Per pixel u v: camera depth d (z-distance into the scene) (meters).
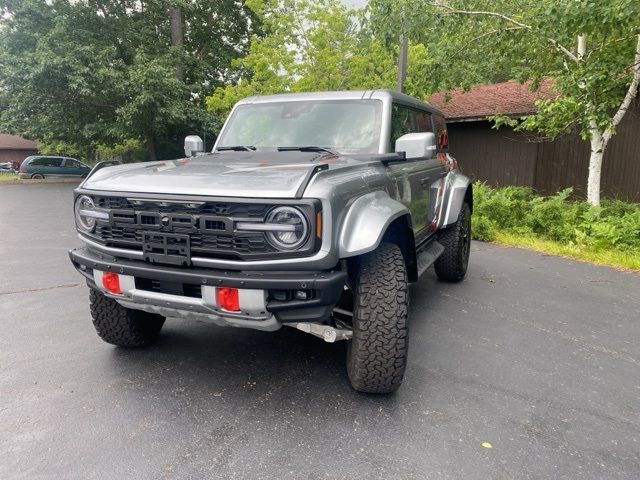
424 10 9.53
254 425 2.83
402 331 2.95
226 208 2.69
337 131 4.04
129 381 3.33
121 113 20.86
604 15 7.09
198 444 2.64
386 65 13.45
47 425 2.79
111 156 34.50
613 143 12.77
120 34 22.83
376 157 3.62
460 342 4.10
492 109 14.43
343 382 3.36
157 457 2.52
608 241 7.85
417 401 3.12
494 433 2.78
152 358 3.71
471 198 6.19
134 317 3.63
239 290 2.67
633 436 2.78
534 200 9.88
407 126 4.55
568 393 3.26
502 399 3.16
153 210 2.85
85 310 4.76
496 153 14.77
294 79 13.45
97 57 20.30
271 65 13.36
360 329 2.96
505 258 7.54
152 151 24.12
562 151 13.55
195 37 25.66
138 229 2.90
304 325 3.00
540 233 9.25
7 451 2.55
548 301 5.30
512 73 10.84
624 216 8.68
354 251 2.75
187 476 2.38
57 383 3.29
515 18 9.59
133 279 2.96
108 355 3.74
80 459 2.50
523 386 3.35
